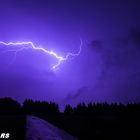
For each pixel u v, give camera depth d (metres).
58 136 16.62
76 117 36.62
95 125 23.59
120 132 18.20
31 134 15.50
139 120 24.84
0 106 52.38
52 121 31.80
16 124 19.86
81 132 19.47
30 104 65.06
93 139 16.20
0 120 22.50
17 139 12.60
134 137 16.11
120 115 33.84
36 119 32.44
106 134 17.86
